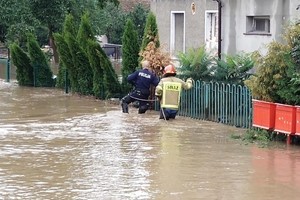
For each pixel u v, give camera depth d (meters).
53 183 14.88
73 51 34.34
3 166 16.64
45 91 37.25
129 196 13.74
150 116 26.42
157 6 35.66
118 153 18.36
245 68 25.80
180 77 27.11
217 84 24.75
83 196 13.75
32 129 22.78
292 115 19.42
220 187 14.53
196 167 16.55
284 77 20.00
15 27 45.84
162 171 16.08
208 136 21.38
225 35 30.72
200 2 32.78
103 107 29.52
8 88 39.03
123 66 31.73
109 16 68.50
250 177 15.48
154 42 28.89
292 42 20.58
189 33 33.69
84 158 17.66
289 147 19.41
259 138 20.47
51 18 50.47
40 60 39.91
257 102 20.83
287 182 15.00
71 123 24.34
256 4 29.12
